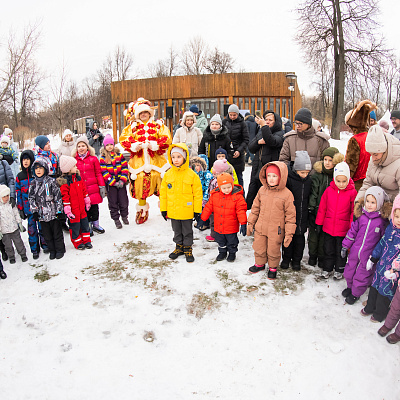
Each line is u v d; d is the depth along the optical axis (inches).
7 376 118.0
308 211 171.2
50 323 142.3
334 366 117.3
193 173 184.1
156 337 133.5
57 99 691.4
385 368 116.0
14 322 143.9
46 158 216.2
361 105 167.5
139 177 239.9
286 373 115.6
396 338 123.7
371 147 139.7
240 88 548.7
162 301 153.4
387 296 130.6
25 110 973.8
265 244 167.6
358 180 172.6
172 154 178.4
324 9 848.3
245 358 121.8
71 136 287.6
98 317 144.6
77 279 173.9
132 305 151.3
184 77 557.9
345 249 147.8
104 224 254.1
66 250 208.8
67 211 193.9
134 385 113.3
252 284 162.9
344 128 1195.9
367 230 138.9
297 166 161.9
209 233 230.1
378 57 828.0
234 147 236.8
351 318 138.8
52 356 125.7
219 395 109.2
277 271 174.2
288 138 186.9
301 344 126.8
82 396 110.0
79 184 203.8
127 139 237.1
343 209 155.9
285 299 151.5
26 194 194.4
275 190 161.2
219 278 169.0
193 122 277.3
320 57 871.7
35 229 198.2
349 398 106.7
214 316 143.0
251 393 109.5
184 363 121.3
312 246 176.1
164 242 216.2
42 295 161.5
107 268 184.4
